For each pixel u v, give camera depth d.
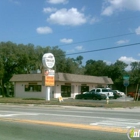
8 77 56.81
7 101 33.88
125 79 30.70
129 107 26.38
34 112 19.72
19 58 56.03
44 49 67.88
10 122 13.57
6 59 56.00
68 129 11.23
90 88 54.09
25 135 10.27
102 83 55.53
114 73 80.94
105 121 13.86
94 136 9.75
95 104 28.09
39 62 59.81
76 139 9.34
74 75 49.91
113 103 30.50
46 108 25.55
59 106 27.80
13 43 57.28
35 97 48.53
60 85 47.47
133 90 70.69
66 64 76.25
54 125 12.31
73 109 24.53
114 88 74.69
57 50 74.12
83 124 12.63
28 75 49.69
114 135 9.87
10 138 9.77
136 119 14.99
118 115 17.52
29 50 60.28
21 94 50.56
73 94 49.88
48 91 34.09
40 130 11.17
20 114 17.86
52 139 9.46
